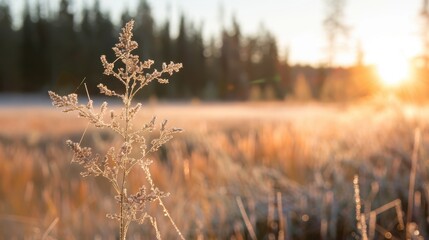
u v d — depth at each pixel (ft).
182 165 14.94
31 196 13.28
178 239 9.10
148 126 3.12
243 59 210.79
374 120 17.01
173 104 151.33
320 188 10.94
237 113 71.72
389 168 11.25
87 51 184.85
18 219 11.10
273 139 17.01
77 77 180.24
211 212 10.60
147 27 179.22
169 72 3.06
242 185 12.03
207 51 217.97
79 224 10.38
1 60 200.44
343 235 9.70
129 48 3.03
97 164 3.05
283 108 94.17
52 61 192.44
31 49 201.16
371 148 12.98
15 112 72.13
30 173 15.81
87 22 196.95
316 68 160.97
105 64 3.00
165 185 12.62
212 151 14.56
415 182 10.38
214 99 192.44
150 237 9.09
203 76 207.21
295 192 11.34
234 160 15.26
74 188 13.34
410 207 9.04
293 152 14.32
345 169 12.10
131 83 3.04
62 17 199.52
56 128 35.73
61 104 2.89
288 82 179.73
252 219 9.88
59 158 18.80
